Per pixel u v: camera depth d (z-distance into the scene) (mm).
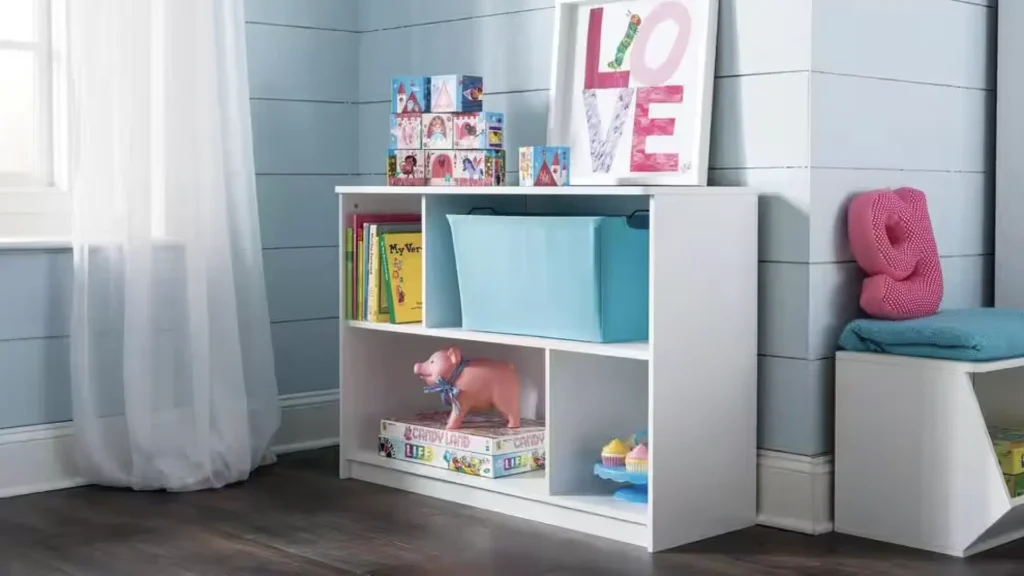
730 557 2643
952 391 2627
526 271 2920
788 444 2871
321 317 3822
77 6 3133
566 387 2916
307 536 2805
